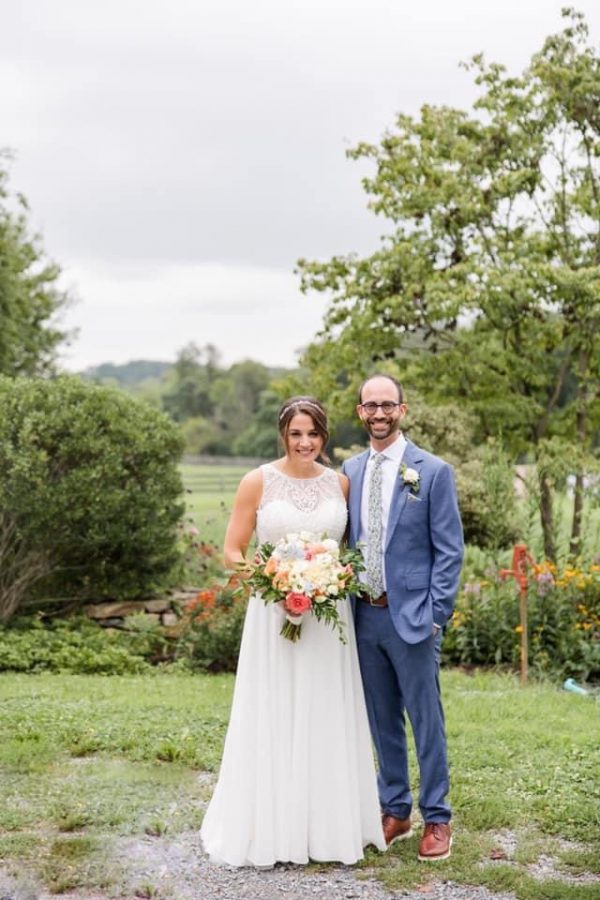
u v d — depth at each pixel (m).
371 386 4.77
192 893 4.34
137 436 11.01
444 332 12.86
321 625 4.71
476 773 5.89
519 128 12.54
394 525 4.71
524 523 11.84
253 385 99.19
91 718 6.94
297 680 4.67
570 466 11.77
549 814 5.18
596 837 4.94
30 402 10.77
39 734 6.48
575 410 12.87
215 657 9.95
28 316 25.28
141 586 11.67
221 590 10.48
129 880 4.43
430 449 12.34
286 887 4.41
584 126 12.33
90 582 11.52
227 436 93.56
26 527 10.59
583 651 9.52
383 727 4.91
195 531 12.92
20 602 11.22
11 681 8.69
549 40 12.34
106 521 10.82
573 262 12.72
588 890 4.29
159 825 4.98
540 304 12.41
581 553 11.26
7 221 23.55
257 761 4.65
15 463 10.43
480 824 5.09
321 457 5.02
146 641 10.73
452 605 4.66
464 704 7.70
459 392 13.21
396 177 12.80
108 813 5.18
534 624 9.90
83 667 9.72
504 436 13.03
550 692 8.45
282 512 4.77
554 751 6.34
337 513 4.81
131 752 6.19
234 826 4.63
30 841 4.82
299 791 4.63
